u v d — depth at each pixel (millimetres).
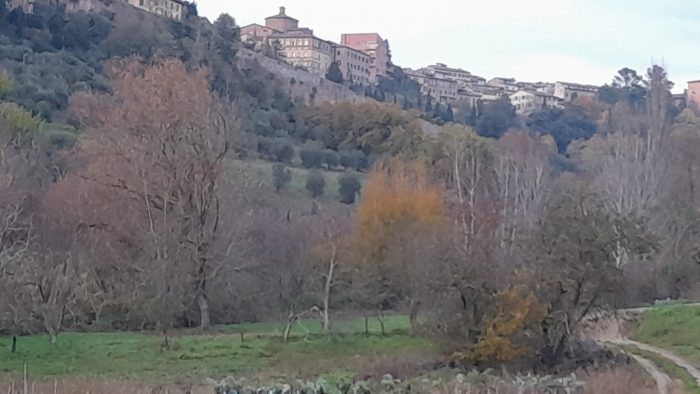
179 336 51969
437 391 34188
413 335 51594
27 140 75500
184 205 57719
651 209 75688
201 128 58781
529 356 44656
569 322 45906
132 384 34875
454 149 88500
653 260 68562
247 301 60312
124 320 55625
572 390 34406
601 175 87875
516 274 45688
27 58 97812
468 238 48312
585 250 45312
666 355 47281
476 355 44375
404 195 60750
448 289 45438
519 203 80375
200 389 33969
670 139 87438
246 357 46406
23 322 49562
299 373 41594
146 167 58500
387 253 58562
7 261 49062
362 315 58312
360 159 100562
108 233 58938
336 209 79250
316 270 58750
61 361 43719
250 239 61156
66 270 51750
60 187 62031
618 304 48719
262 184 75438
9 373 39812
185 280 55906
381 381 36656
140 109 58406
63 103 91500
